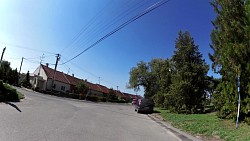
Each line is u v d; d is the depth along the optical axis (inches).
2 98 802.2
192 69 1007.0
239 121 560.1
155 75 2664.9
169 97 1085.8
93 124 524.4
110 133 430.0
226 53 554.3
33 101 943.7
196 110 987.9
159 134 490.0
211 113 898.1
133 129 523.8
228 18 580.7
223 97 621.0
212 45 696.4
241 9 565.3
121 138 393.4
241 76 529.0
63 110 752.3
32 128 383.9
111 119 684.1
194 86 987.9
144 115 1026.7
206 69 999.0
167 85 1438.2
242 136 417.7
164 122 750.5
